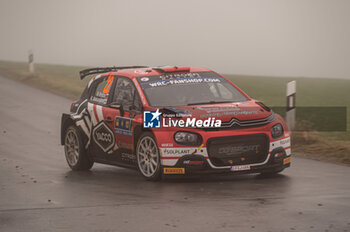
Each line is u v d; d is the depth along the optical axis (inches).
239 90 758.5
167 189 635.5
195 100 720.3
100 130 773.3
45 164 859.4
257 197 579.5
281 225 470.3
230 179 689.6
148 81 746.8
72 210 547.8
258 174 719.1
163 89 733.3
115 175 759.7
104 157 776.3
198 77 767.7
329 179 678.5
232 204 548.7
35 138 1121.4
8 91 2023.9
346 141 1005.2
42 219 514.9
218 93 743.7
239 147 657.6
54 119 1403.8
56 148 1007.6
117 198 597.9
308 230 454.9
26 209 557.6
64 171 801.6
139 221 496.1
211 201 565.3
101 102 788.6
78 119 814.5
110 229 474.9
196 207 540.4
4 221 510.6
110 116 753.6
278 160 674.8
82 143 805.9
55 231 474.6
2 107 1625.2
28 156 929.5
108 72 825.5
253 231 455.8
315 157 845.8
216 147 652.1
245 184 653.3
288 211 515.8
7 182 712.4
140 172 706.8
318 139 956.0
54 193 637.3
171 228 471.5
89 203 577.9
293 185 642.8
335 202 550.6
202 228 468.1
